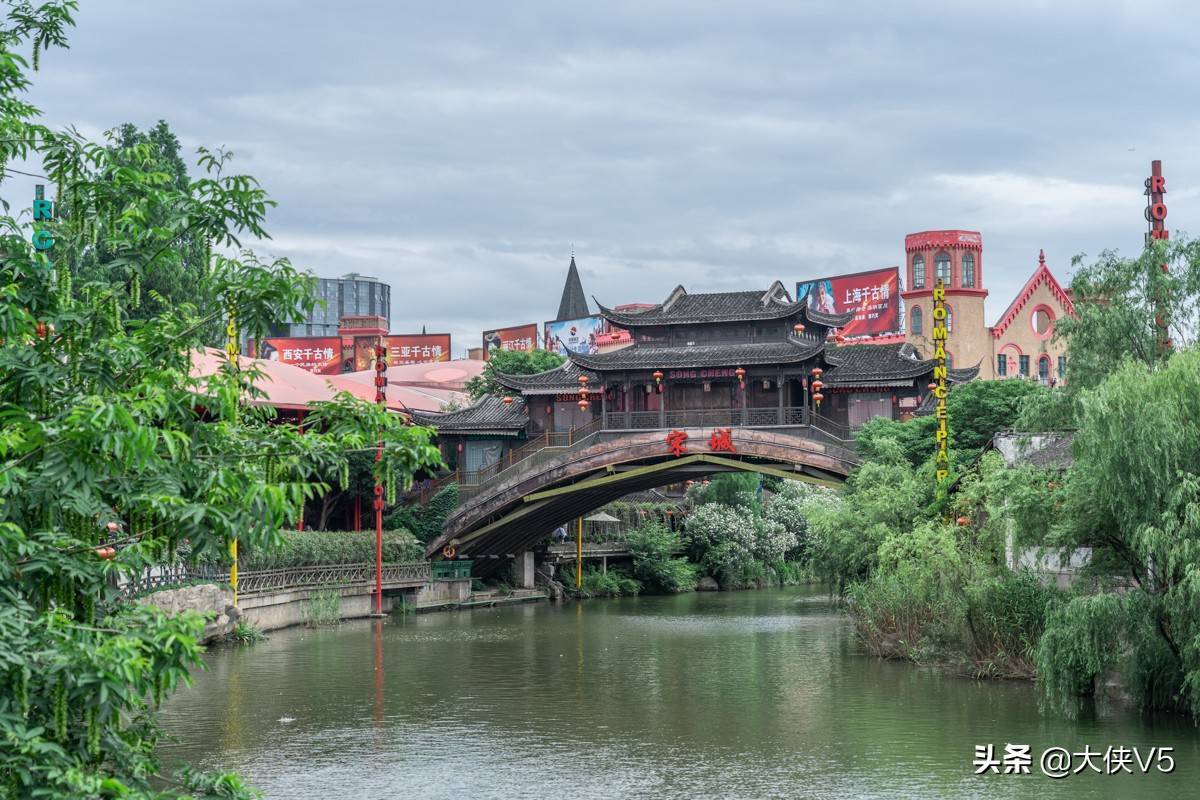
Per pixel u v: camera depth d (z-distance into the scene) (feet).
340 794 84.33
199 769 90.74
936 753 94.79
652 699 121.80
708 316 225.35
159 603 134.00
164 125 203.82
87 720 40.29
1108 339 146.00
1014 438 142.92
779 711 113.80
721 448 209.46
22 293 45.27
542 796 83.92
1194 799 80.12
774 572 302.66
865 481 166.91
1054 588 123.34
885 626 150.92
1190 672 94.27
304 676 136.05
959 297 318.86
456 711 115.44
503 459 236.43
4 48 47.44
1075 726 101.19
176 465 45.14
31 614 40.83
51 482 40.27
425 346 435.12
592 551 274.36
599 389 239.91
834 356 226.79
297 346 426.92
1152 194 164.14
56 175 47.73
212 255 49.32
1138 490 97.40
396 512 237.25
